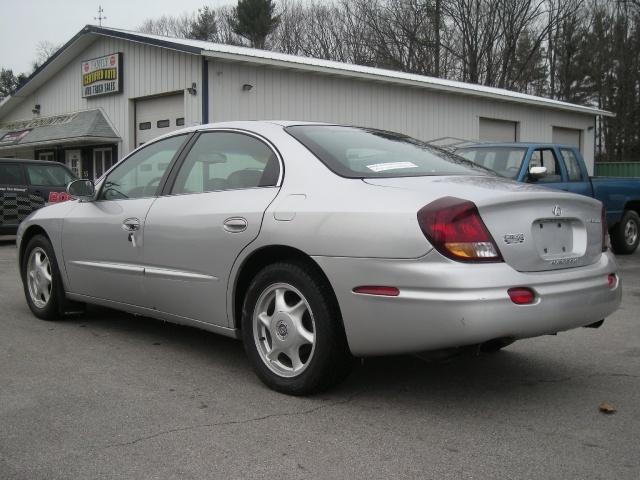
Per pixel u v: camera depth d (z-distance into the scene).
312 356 3.58
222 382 4.00
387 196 3.39
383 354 3.38
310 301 3.55
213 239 4.02
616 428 3.30
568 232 3.67
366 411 3.51
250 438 3.14
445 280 3.10
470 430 3.26
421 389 3.88
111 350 4.73
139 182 4.91
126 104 19.52
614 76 43.25
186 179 4.50
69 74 22.50
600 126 44.00
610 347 4.92
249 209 3.85
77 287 5.30
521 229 3.34
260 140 4.15
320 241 3.46
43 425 3.29
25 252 5.90
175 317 4.44
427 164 4.08
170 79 17.53
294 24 45.94
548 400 3.72
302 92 17.89
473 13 37.78
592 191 10.05
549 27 39.75
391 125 20.12
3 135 25.02
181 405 3.59
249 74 16.86
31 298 5.82
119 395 3.75
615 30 42.50
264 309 3.86
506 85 38.50
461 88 21.25
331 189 3.60
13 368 4.27
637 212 11.77
